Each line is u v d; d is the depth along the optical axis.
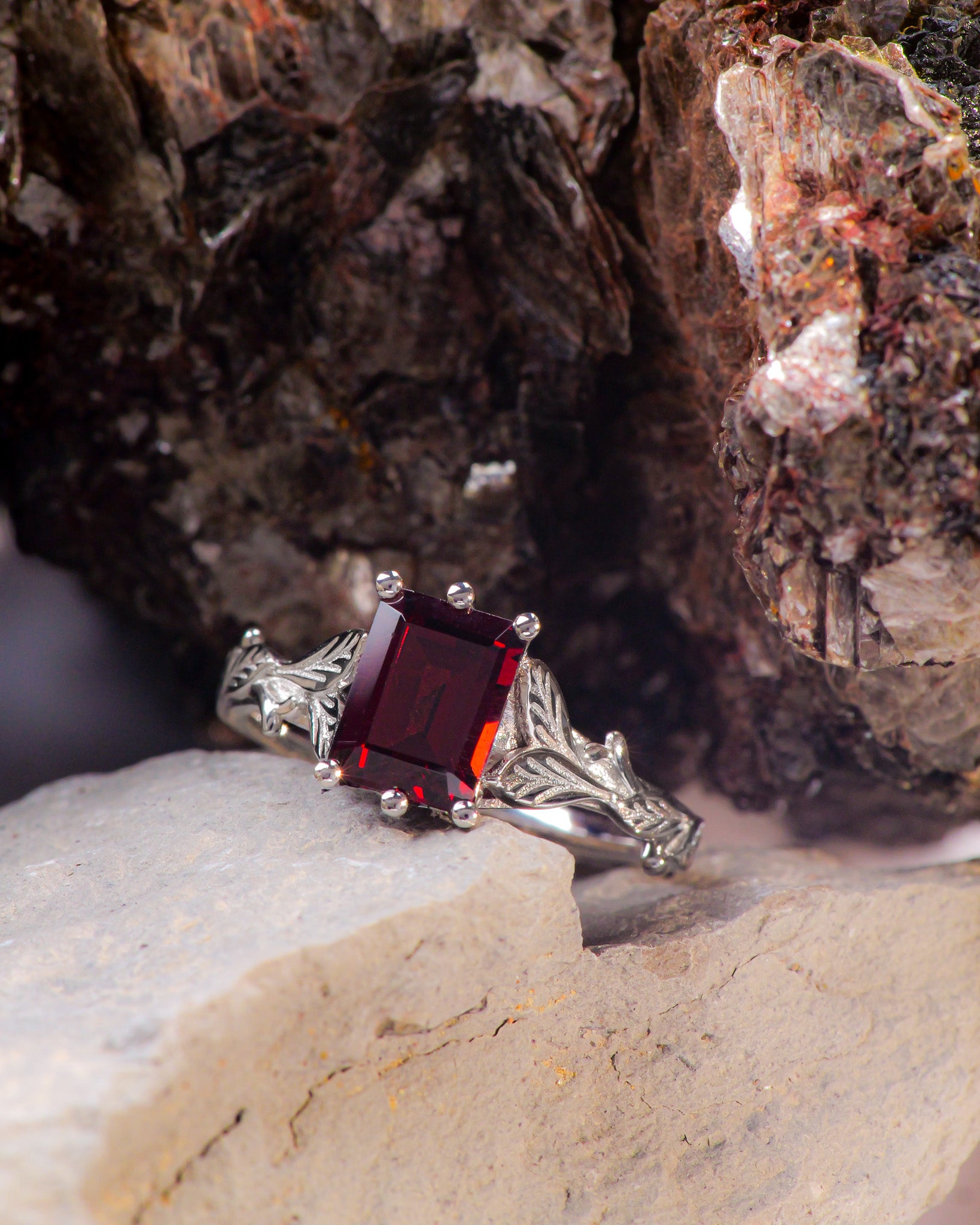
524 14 0.16
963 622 0.15
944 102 0.15
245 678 0.16
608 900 0.16
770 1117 0.15
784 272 0.15
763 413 0.15
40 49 0.16
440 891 0.15
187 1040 0.14
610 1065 0.15
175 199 0.16
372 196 0.16
